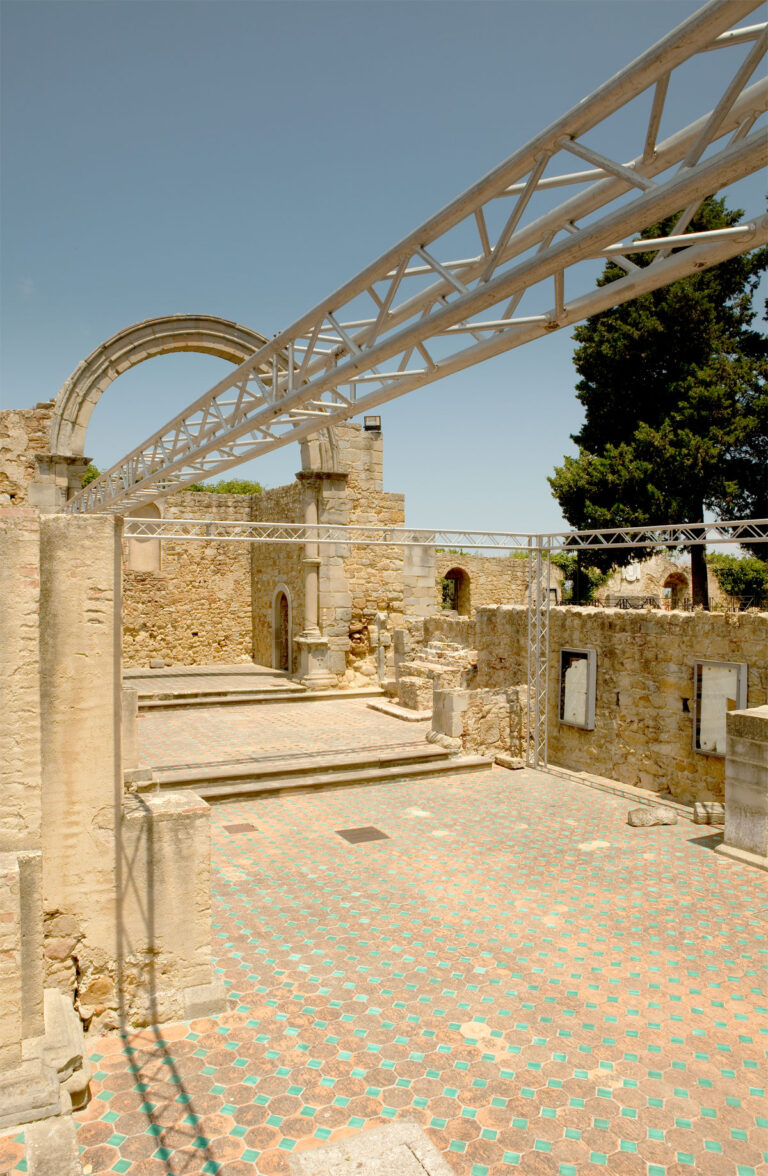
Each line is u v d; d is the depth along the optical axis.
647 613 12.88
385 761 13.40
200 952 6.00
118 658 5.67
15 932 4.58
